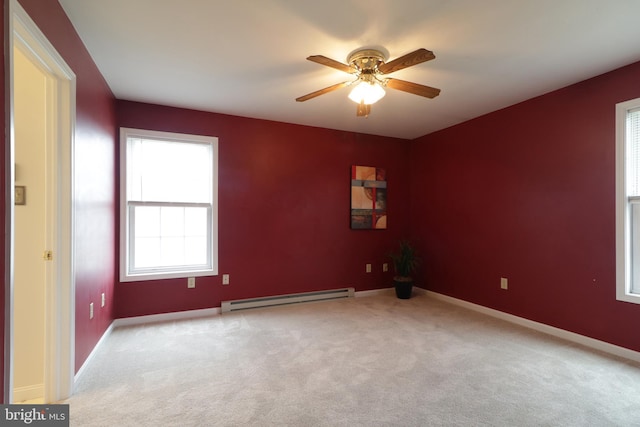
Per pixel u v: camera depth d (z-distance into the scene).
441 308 3.72
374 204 4.42
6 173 1.19
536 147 3.02
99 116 2.47
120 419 1.65
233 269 3.59
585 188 2.64
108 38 2.05
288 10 1.77
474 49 2.16
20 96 2.01
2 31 1.17
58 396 1.82
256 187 3.71
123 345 2.59
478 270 3.62
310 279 4.02
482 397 1.86
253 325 3.10
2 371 1.17
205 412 1.71
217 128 3.51
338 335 2.84
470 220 3.74
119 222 3.08
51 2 1.60
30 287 2.06
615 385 2.00
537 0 1.67
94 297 2.36
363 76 2.22
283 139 3.86
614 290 2.45
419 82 2.70
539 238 2.99
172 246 3.38
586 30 1.94
